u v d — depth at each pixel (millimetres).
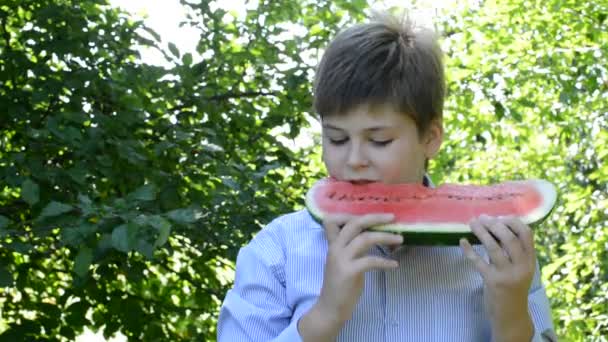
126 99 5316
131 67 5402
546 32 7805
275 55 6000
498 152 10336
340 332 2324
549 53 7617
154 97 5598
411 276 2371
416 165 2381
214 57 5965
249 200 5035
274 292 2408
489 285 2150
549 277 9055
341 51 2336
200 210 4887
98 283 5477
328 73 2311
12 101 5207
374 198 2301
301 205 5527
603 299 8719
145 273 5875
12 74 5277
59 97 5316
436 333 2336
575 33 7844
